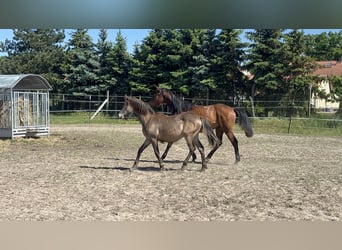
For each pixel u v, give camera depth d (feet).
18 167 24.47
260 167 24.85
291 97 69.51
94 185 18.98
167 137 22.00
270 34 68.33
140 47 85.20
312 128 57.88
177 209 14.60
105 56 89.61
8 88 41.34
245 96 75.15
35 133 44.27
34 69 94.27
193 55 76.79
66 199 16.16
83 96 89.20
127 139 43.42
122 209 14.56
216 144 23.49
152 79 81.25
